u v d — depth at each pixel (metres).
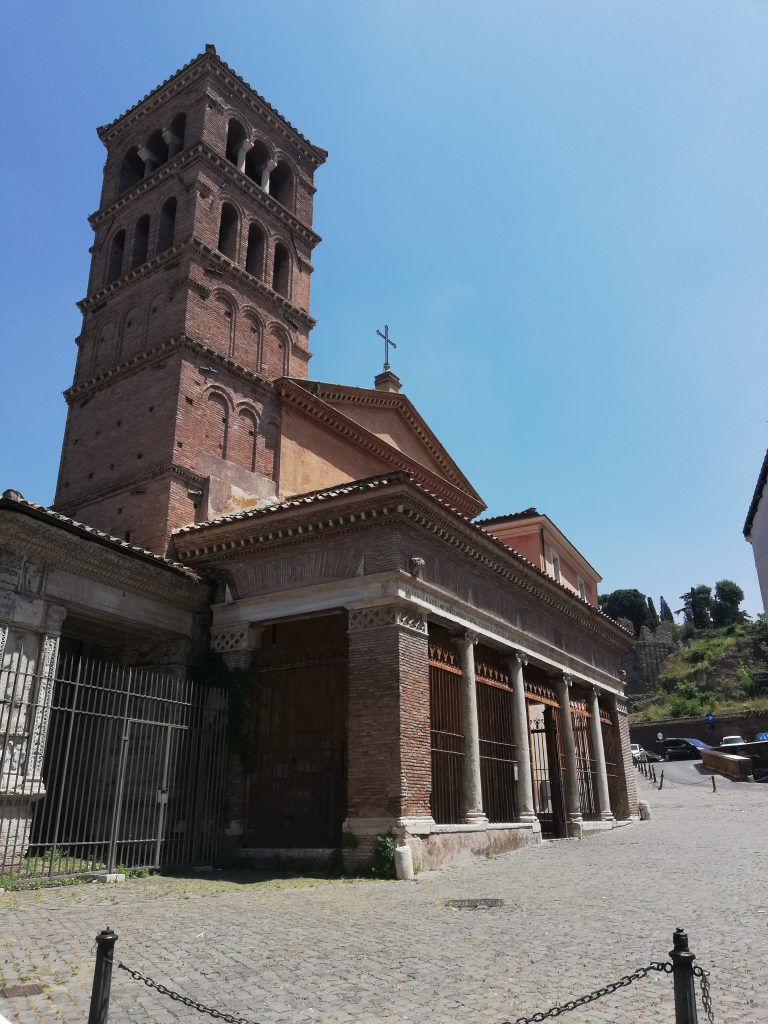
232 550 19.06
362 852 15.02
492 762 20.16
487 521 31.67
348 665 16.59
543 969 6.99
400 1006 6.02
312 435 25.58
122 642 19.50
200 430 21.84
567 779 23.73
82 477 23.14
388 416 29.20
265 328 25.41
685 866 14.48
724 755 48.53
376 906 10.85
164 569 17.95
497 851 17.95
